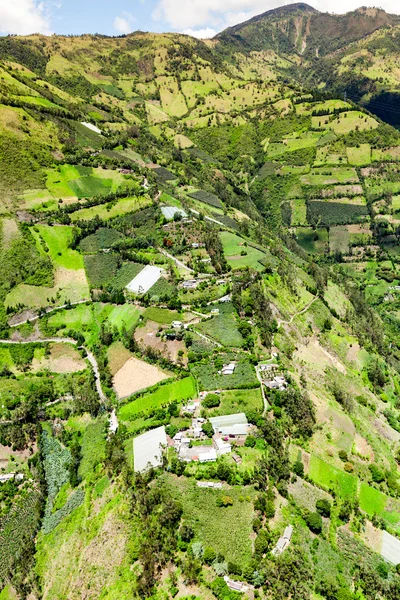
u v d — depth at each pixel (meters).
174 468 91.62
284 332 138.62
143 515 83.81
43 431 116.50
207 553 75.75
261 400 110.06
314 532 85.25
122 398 118.69
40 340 144.25
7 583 88.69
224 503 84.44
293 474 96.25
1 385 127.06
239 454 94.62
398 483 104.81
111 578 77.81
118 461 96.38
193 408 107.94
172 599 71.94
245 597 70.88
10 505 101.44
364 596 77.56
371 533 90.12
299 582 74.69
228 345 126.94
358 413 123.06
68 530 90.75
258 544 76.81
